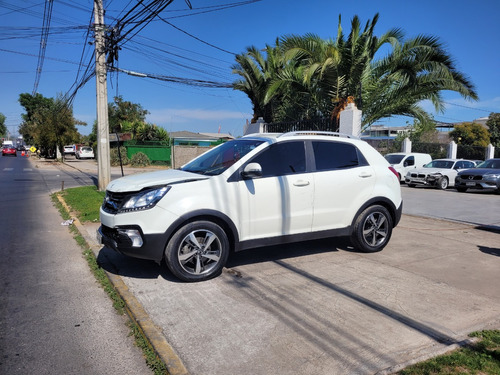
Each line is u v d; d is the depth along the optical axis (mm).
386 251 6109
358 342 3264
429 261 5582
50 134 37000
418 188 17750
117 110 52500
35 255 5914
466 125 39250
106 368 2979
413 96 13086
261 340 3299
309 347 3191
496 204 12047
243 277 4820
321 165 5480
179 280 4680
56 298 4277
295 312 3834
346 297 4207
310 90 14102
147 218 4348
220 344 3232
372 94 13195
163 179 4637
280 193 5043
